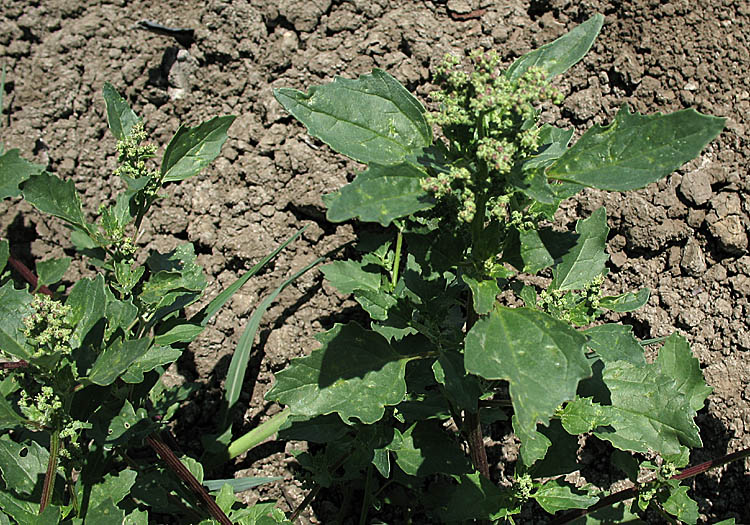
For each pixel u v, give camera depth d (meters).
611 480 0.65
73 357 0.54
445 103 0.51
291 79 0.71
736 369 0.65
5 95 0.72
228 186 0.70
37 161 0.71
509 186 0.51
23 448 0.57
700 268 0.66
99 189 0.71
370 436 0.57
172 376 0.68
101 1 0.73
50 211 0.56
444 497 0.59
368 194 0.49
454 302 0.58
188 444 0.67
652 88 0.69
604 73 0.70
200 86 0.72
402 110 0.52
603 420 0.55
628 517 0.60
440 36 0.71
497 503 0.56
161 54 0.72
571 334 0.49
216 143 0.58
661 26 0.69
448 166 0.51
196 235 0.69
